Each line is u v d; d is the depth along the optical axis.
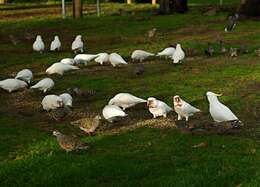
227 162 10.02
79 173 9.72
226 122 11.91
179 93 15.83
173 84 17.06
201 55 22.31
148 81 17.64
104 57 20.75
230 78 17.70
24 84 16.94
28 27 33.81
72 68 19.17
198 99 15.05
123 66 20.42
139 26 32.00
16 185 9.41
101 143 11.46
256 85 16.62
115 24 33.53
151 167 9.88
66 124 13.18
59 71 18.92
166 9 39.03
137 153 10.71
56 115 13.52
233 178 9.23
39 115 14.18
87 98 15.75
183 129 11.98
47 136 12.10
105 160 10.30
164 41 26.09
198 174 9.42
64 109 13.70
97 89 16.80
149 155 10.58
